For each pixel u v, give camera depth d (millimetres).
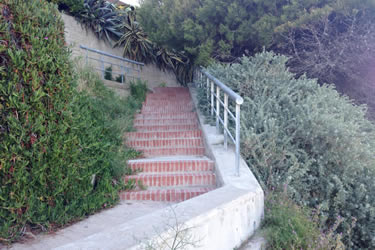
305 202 3527
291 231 2680
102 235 1886
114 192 3457
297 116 4305
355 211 3648
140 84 9172
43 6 2766
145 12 8117
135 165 4324
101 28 9883
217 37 7359
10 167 2340
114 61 10680
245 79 5297
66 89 2865
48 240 2379
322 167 3846
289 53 6949
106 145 3744
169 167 4316
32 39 2525
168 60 12383
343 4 5941
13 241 2338
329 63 6348
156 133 5656
